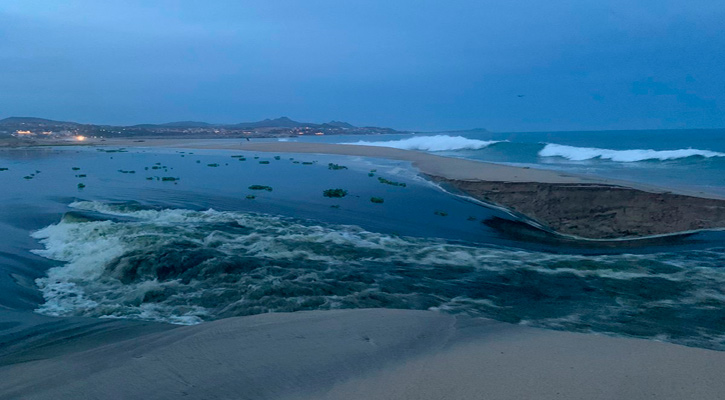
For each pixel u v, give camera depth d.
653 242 11.33
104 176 17.72
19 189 13.93
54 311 5.48
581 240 11.84
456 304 6.02
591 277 7.37
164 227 8.88
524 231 12.12
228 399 3.04
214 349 3.90
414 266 7.71
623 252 10.18
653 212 12.73
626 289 6.79
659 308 6.03
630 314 5.80
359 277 6.91
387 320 4.84
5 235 8.52
